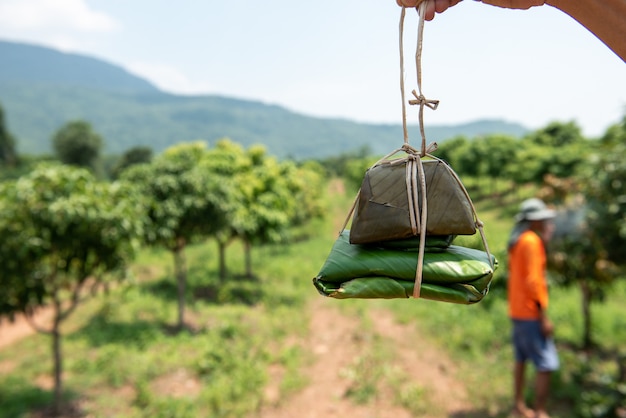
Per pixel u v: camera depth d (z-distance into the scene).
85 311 10.12
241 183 13.30
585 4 1.03
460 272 1.14
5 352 7.93
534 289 4.75
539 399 4.95
